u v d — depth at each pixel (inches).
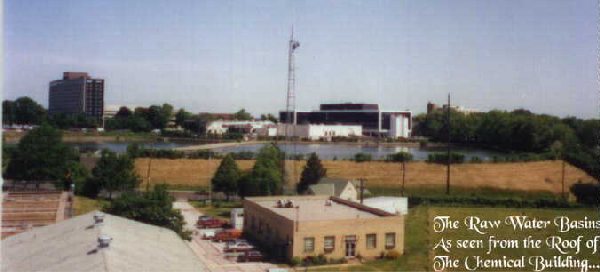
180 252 1237.1
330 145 7613.2
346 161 4281.5
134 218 1781.5
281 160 3499.0
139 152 4227.4
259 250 1940.2
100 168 2992.1
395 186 3661.4
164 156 4220.0
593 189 2945.4
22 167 3070.9
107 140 7844.5
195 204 3026.6
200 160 4210.1
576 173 3855.8
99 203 2637.8
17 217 1950.1
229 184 3095.5
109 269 924.6
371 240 1839.3
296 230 1752.0
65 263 1002.7
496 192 3484.3
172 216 1855.3
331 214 2028.8
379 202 2534.5
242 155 4345.5
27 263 1061.8
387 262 1744.6
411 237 2059.5
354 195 2891.2
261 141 7839.6
